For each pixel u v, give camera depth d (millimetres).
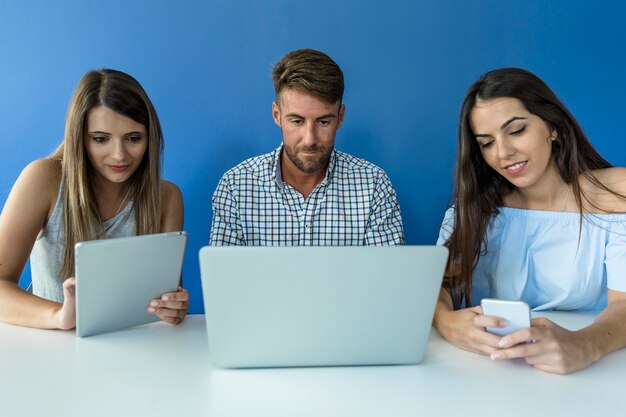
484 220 1509
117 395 899
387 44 1900
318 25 1888
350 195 1777
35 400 875
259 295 952
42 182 1502
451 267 1510
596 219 1425
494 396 916
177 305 1219
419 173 1958
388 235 1771
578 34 1910
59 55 1859
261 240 1751
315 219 1765
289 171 1746
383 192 1782
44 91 1869
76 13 1848
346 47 1896
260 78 1900
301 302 961
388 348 1014
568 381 979
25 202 1473
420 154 1950
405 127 1936
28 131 1881
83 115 1447
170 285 1220
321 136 1575
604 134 1951
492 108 1342
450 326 1166
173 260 1190
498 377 995
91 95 1438
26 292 1319
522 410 866
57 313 1194
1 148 1880
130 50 1871
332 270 945
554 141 1434
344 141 1936
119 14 1857
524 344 1019
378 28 1894
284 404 879
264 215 1749
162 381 958
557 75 1926
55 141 1887
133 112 1461
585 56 1919
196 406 866
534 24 1905
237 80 1898
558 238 1473
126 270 1122
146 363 1039
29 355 1067
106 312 1155
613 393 930
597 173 1451
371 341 1004
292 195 1752
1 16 1831
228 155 1930
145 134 1514
